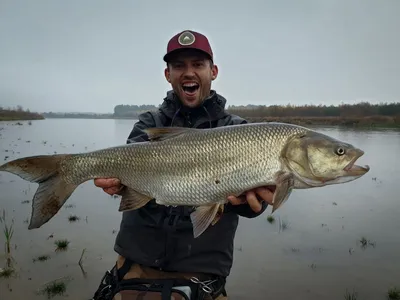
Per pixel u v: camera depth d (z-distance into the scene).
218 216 0.72
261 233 1.89
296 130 0.74
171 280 0.72
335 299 1.24
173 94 0.89
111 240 1.73
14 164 0.73
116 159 0.76
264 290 1.30
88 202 2.46
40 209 0.73
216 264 0.77
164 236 0.76
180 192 0.73
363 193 2.87
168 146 0.75
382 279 1.39
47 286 1.28
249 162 0.71
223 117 0.88
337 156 0.73
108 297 0.74
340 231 1.92
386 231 1.91
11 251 1.57
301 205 2.48
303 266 1.50
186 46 0.84
